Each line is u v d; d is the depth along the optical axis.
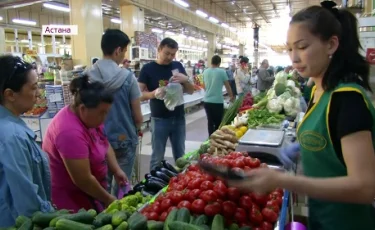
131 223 1.31
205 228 1.26
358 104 0.99
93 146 2.10
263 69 8.81
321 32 1.02
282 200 1.49
